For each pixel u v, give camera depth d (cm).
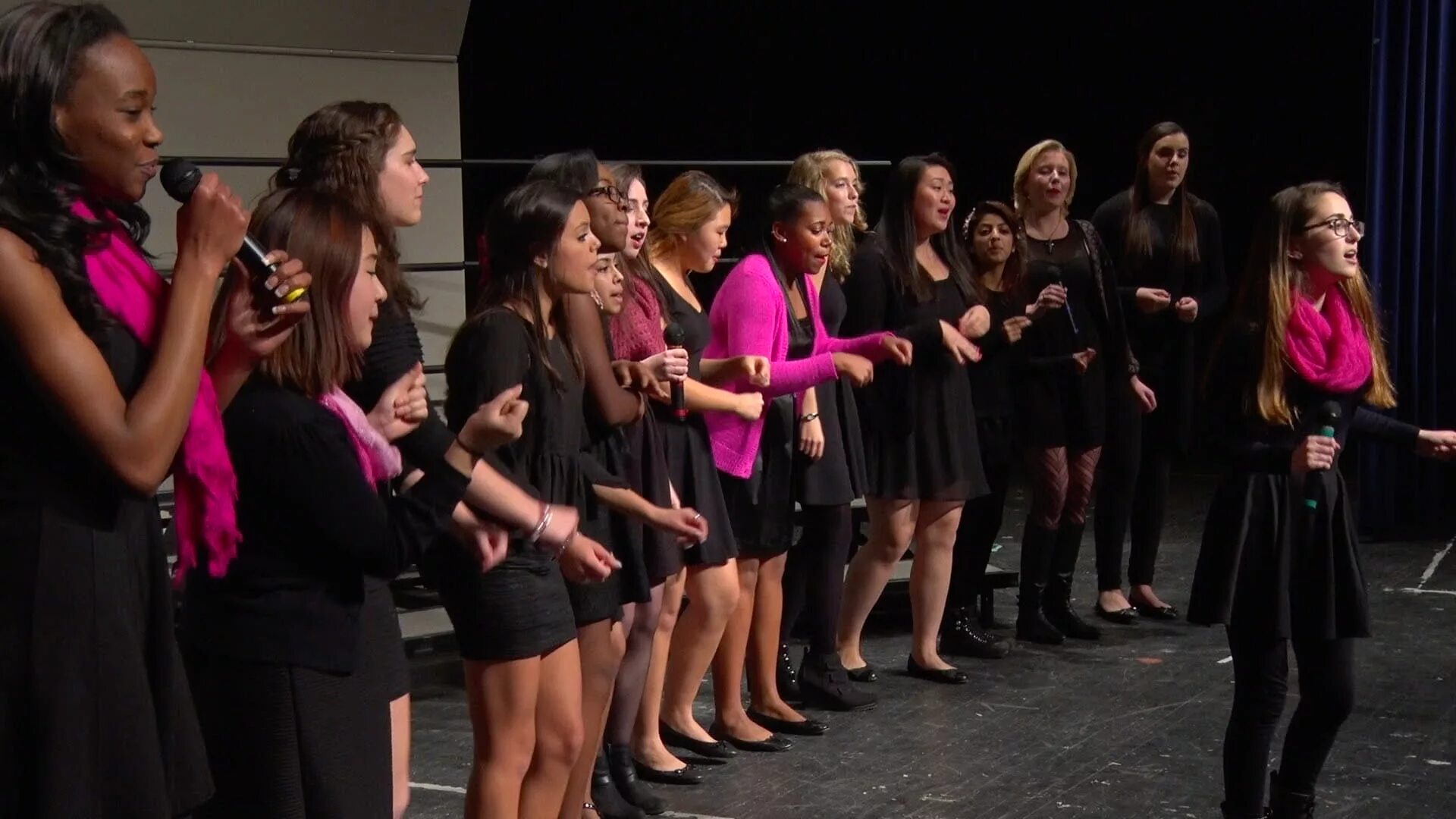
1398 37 715
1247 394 323
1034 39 970
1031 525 539
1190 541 707
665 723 422
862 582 486
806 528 461
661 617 399
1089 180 981
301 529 213
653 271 387
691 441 393
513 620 275
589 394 322
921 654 498
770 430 425
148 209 575
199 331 180
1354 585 322
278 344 196
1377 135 724
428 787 400
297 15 591
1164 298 555
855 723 450
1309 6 921
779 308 422
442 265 554
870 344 434
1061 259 536
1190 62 948
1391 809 376
